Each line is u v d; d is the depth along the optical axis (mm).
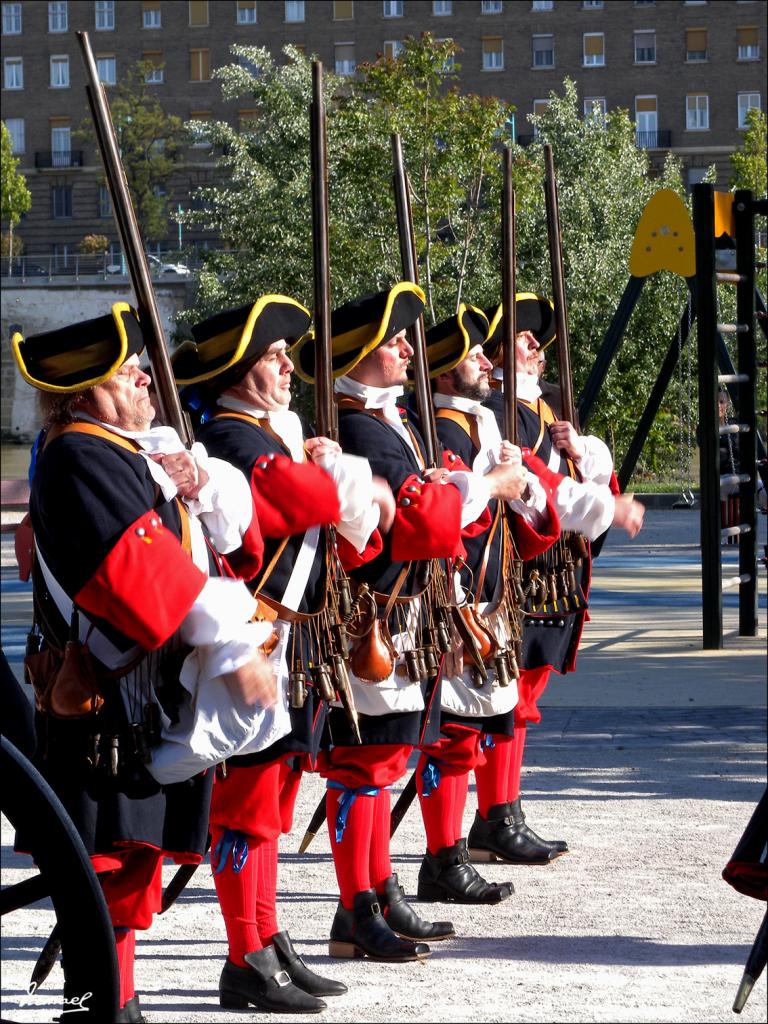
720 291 50844
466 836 12438
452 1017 8352
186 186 135125
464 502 10312
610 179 67562
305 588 8984
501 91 142250
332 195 61062
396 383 10188
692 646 24078
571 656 13023
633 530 12625
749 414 24844
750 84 139250
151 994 8930
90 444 7512
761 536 42531
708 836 12461
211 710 7641
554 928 10180
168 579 7250
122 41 147000
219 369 9031
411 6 142625
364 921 9633
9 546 47125
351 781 9664
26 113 151375
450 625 10383
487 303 64125
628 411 63406
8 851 12742
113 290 116500
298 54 79500
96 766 7383
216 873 8703
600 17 140500
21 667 21969
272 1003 8555
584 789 14266
